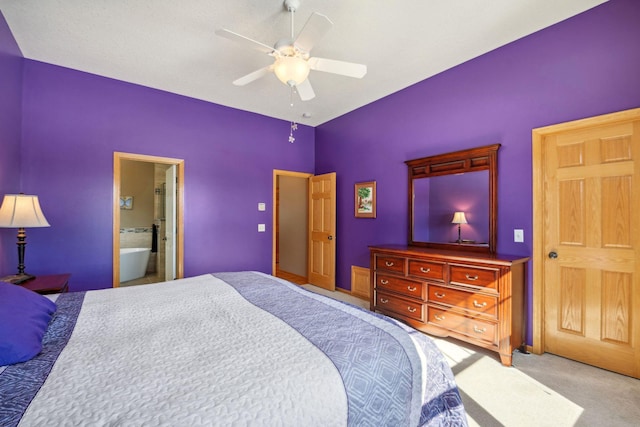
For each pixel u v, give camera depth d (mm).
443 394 1251
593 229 2258
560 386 1986
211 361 990
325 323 1344
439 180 3166
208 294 1818
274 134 4574
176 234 3791
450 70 3074
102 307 1562
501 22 2340
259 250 4391
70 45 2654
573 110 2293
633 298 2088
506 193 2662
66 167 3057
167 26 2371
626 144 2121
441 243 3123
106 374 903
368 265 4016
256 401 807
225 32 1781
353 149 4258
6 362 939
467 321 2459
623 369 2119
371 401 968
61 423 693
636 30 2033
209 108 3955
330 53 2754
